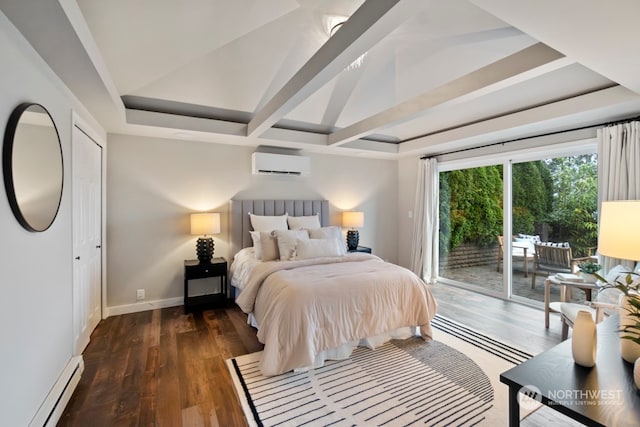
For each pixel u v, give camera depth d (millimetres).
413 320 2840
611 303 2396
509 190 4176
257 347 2727
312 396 2020
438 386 2148
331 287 2473
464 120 3809
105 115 2902
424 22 2217
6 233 1411
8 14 1406
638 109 2762
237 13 2158
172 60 2537
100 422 1769
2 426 1350
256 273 2998
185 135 3723
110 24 1982
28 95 1650
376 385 2154
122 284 3613
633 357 1304
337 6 2141
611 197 3004
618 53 1757
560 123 3236
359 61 2850
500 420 1804
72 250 2279
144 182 3730
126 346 2729
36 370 1675
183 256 3949
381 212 5586
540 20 1469
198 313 3604
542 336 2979
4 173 1408
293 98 2525
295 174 4555
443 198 5160
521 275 4078
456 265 4934
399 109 3105
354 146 4668
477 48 2432
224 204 4211
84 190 2717
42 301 1770
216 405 1933
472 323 3322
